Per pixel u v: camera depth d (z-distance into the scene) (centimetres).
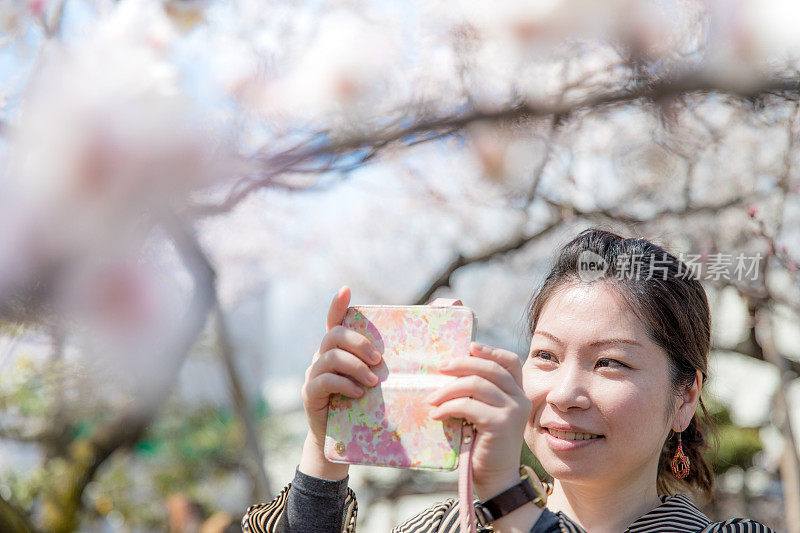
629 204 422
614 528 148
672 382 149
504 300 759
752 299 394
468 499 122
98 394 451
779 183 387
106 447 401
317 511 144
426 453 129
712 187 416
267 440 948
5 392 473
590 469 143
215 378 813
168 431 786
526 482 126
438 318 136
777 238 371
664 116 211
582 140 355
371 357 136
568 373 146
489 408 125
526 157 301
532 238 474
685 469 176
